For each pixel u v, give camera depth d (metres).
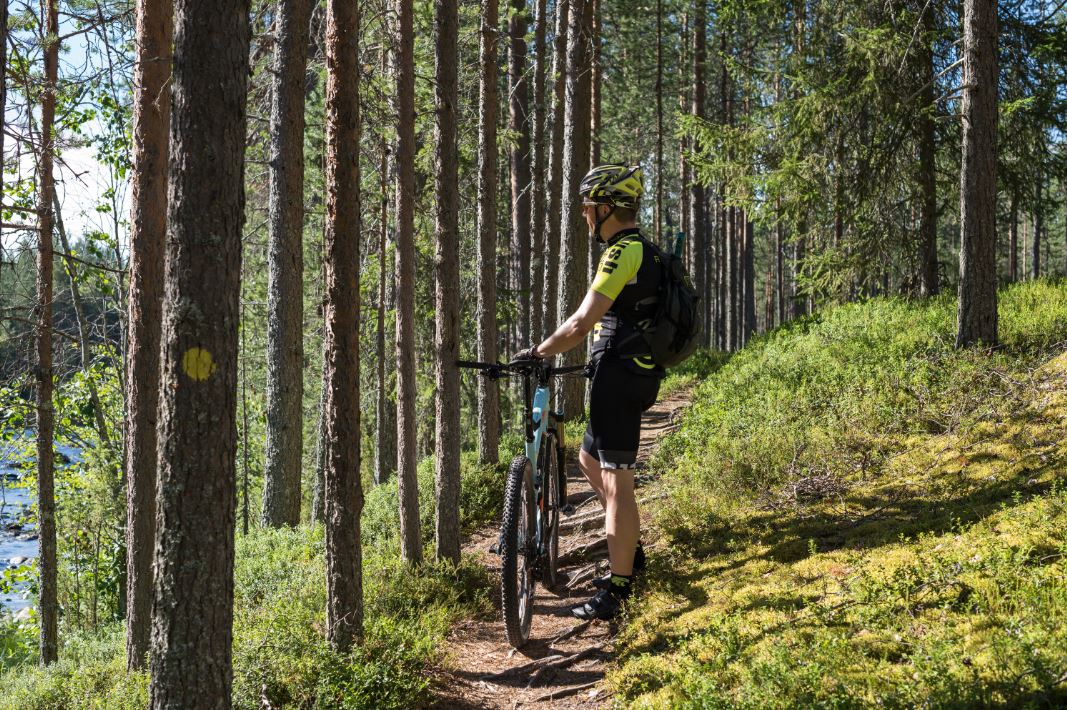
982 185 7.79
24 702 6.55
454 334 6.06
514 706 3.93
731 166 14.43
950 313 9.53
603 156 31.83
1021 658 2.73
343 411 4.50
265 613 5.97
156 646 2.99
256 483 21.20
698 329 4.27
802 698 2.92
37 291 9.52
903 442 6.04
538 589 5.45
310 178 14.06
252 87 11.28
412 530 6.09
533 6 16.77
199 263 2.87
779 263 37.28
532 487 4.56
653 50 24.98
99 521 16.20
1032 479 4.63
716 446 7.10
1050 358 6.96
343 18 4.38
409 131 6.12
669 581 4.68
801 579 4.18
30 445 14.31
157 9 6.47
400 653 4.25
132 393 6.51
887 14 12.64
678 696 3.34
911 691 2.75
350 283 4.49
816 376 8.52
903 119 12.47
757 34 19.41
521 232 18.78
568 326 4.17
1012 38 11.81
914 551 4.03
